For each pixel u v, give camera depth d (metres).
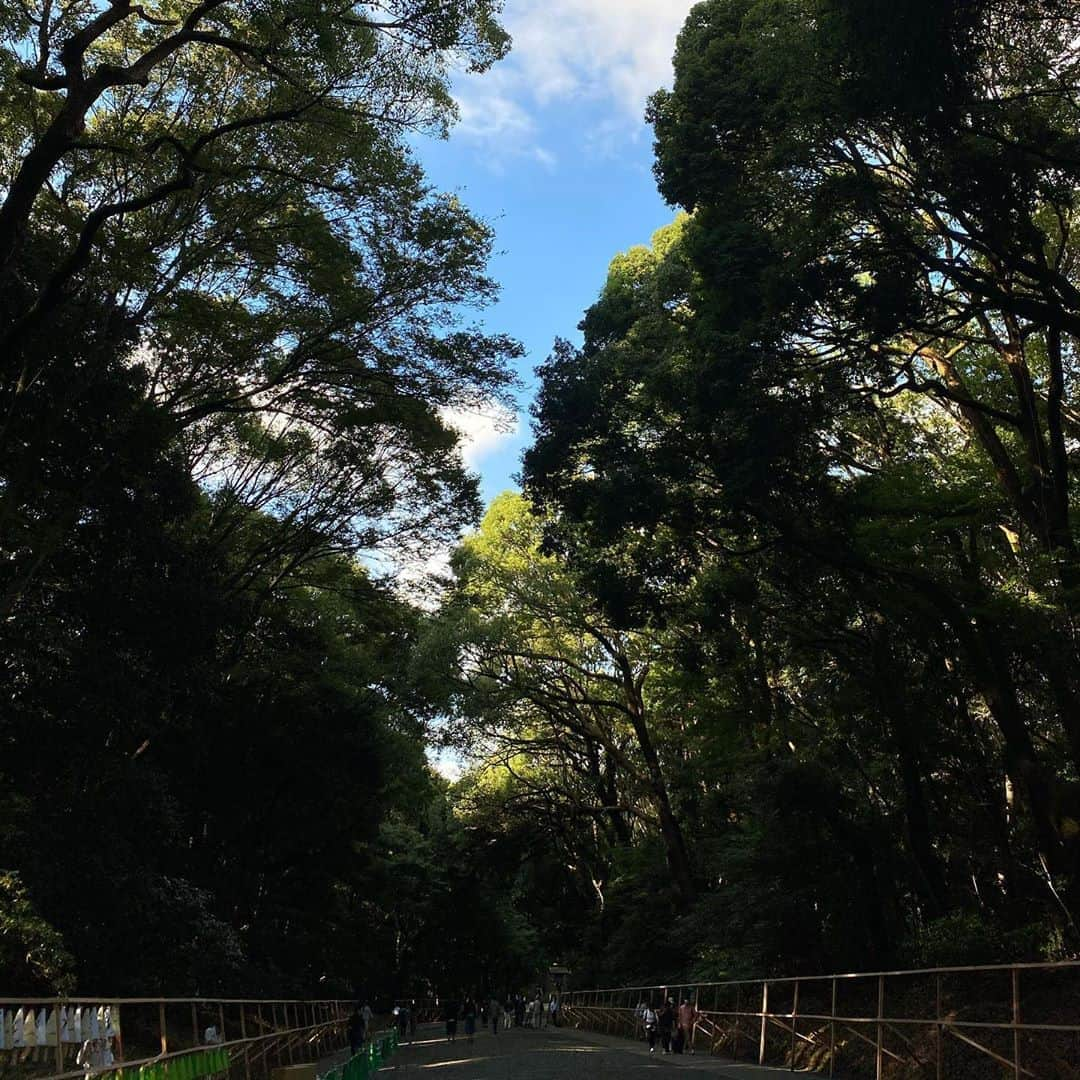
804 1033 22.03
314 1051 29.47
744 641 28.02
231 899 31.58
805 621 25.28
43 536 19.09
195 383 23.41
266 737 31.73
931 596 20.33
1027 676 23.31
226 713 30.44
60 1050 8.79
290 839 34.06
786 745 27.67
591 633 42.09
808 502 20.80
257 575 29.47
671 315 23.84
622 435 21.98
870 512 20.41
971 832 25.77
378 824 39.94
